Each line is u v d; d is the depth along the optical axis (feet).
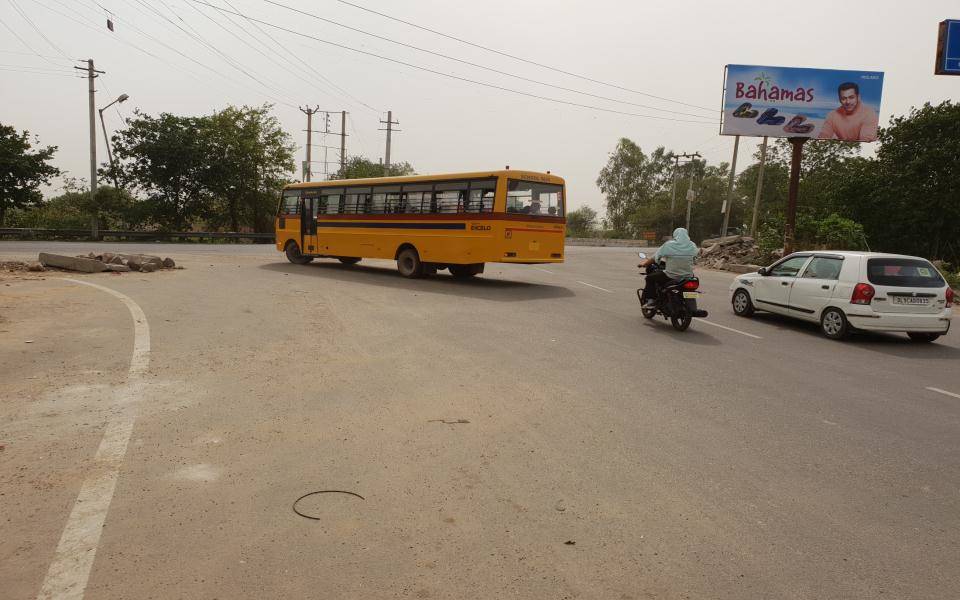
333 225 66.44
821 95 89.76
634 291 54.13
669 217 238.07
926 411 20.10
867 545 11.18
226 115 146.72
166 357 24.11
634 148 284.20
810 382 23.71
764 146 103.24
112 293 41.11
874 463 15.29
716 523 11.89
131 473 13.47
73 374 21.38
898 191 88.12
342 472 13.88
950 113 87.92
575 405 19.58
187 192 139.85
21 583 9.40
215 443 15.39
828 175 158.30
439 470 14.15
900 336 35.81
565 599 9.31
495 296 47.62
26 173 113.19
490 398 20.08
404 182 58.75
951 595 9.65
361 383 21.40
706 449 15.98
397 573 9.90
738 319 40.04
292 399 19.29
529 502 12.61
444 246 54.95
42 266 54.49
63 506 11.89
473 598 9.27
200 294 42.29
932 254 90.33
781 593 9.60
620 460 15.05
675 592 9.55
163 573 9.75
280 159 152.35
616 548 10.86
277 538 10.91
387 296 45.06
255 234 136.46
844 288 33.32
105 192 126.00
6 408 17.67
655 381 23.02
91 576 9.61
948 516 12.44
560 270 77.56
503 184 50.60
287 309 36.99
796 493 13.39
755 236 104.22
